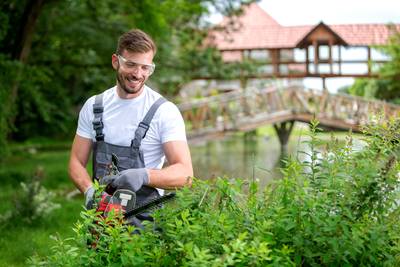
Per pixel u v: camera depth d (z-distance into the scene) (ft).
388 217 10.89
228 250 9.48
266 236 10.25
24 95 56.13
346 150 11.58
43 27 59.21
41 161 78.13
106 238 10.74
